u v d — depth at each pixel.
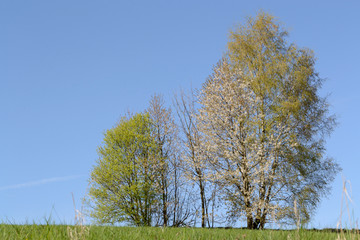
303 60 15.88
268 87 15.41
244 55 16.06
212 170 15.28
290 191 14.78
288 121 15.25
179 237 4.22
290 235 4.01
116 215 16.14
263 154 14.69
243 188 14.54
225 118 15.15
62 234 3.65
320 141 15.55
